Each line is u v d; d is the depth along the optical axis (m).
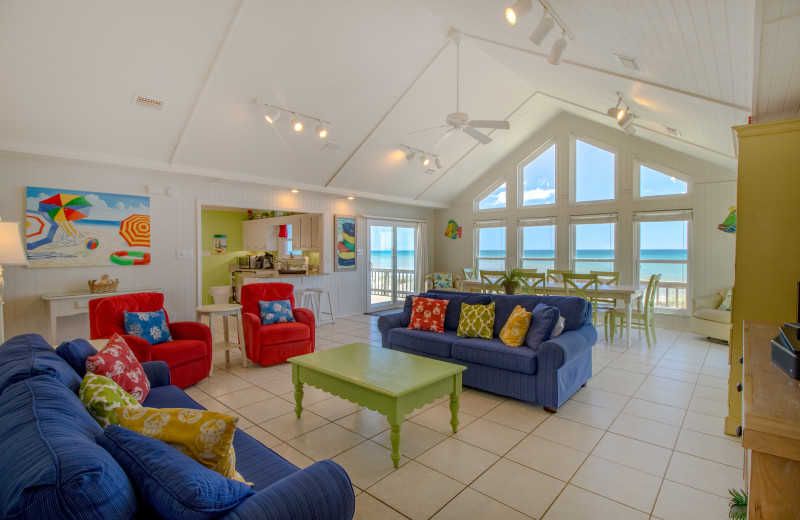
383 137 5.75
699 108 3.48
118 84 3.65
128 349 2.33
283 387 3.67
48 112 3.64
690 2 1.97
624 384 3.70
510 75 5.55
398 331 4.10
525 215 7.74
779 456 0.78
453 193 8.56
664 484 2.14
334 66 4.30
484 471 2.28
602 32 2.73
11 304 4.07
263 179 5.61
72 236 4.39
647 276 6.48
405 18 4.07
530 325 3.45
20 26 2.98
